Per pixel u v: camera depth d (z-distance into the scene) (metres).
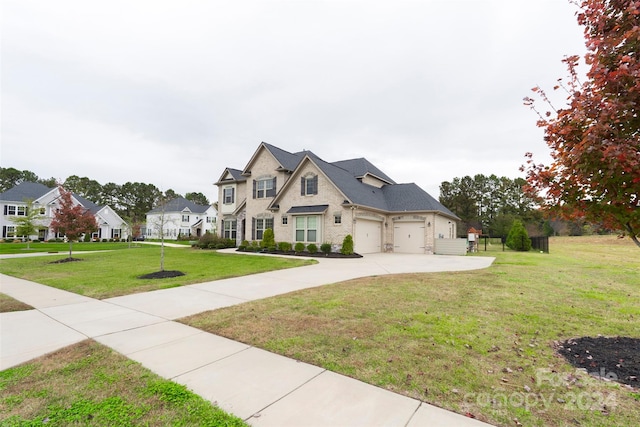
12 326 5.39
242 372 3.52
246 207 25.14
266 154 24.30
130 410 2.74
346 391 3.06
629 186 3.41
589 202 3.87
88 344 4.48
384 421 2.53
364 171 24.61
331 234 19.61
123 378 3.38
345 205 18.84
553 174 4.12
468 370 3.50
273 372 3.51
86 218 18.14
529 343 4.35
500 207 48.78
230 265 14.11
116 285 9.30
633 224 3.61
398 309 6.19
